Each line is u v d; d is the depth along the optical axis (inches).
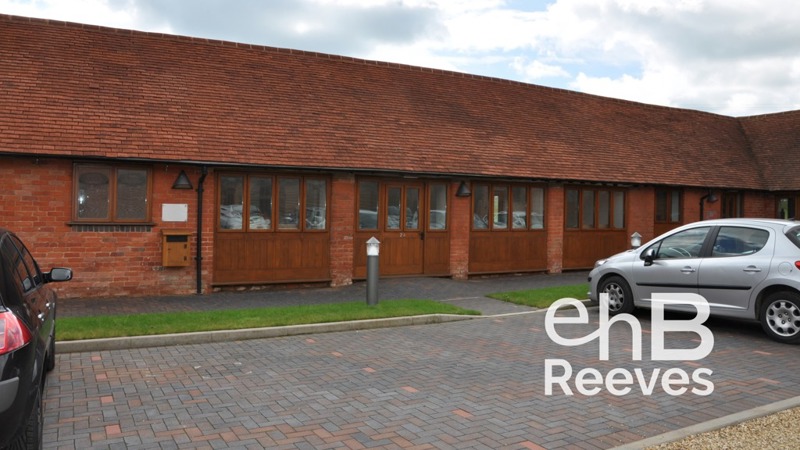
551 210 649.0
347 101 588.7
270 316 366.0
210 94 520.1
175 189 462.0
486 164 591.2
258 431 193.6
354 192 538.9
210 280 476.7
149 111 475.8
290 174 510.0
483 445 184.2
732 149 892.0
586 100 810.2
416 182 571.8
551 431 196.5
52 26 510.6
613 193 703.1
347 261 531.2
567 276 631.2
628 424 203.8
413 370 270.8
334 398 228.8
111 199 444.5
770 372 271.1
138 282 453.4
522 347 317.7
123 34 536.4
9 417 140.5
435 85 679.7
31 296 185.5
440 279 567.2
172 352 301.4
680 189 751.7
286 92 563.5
